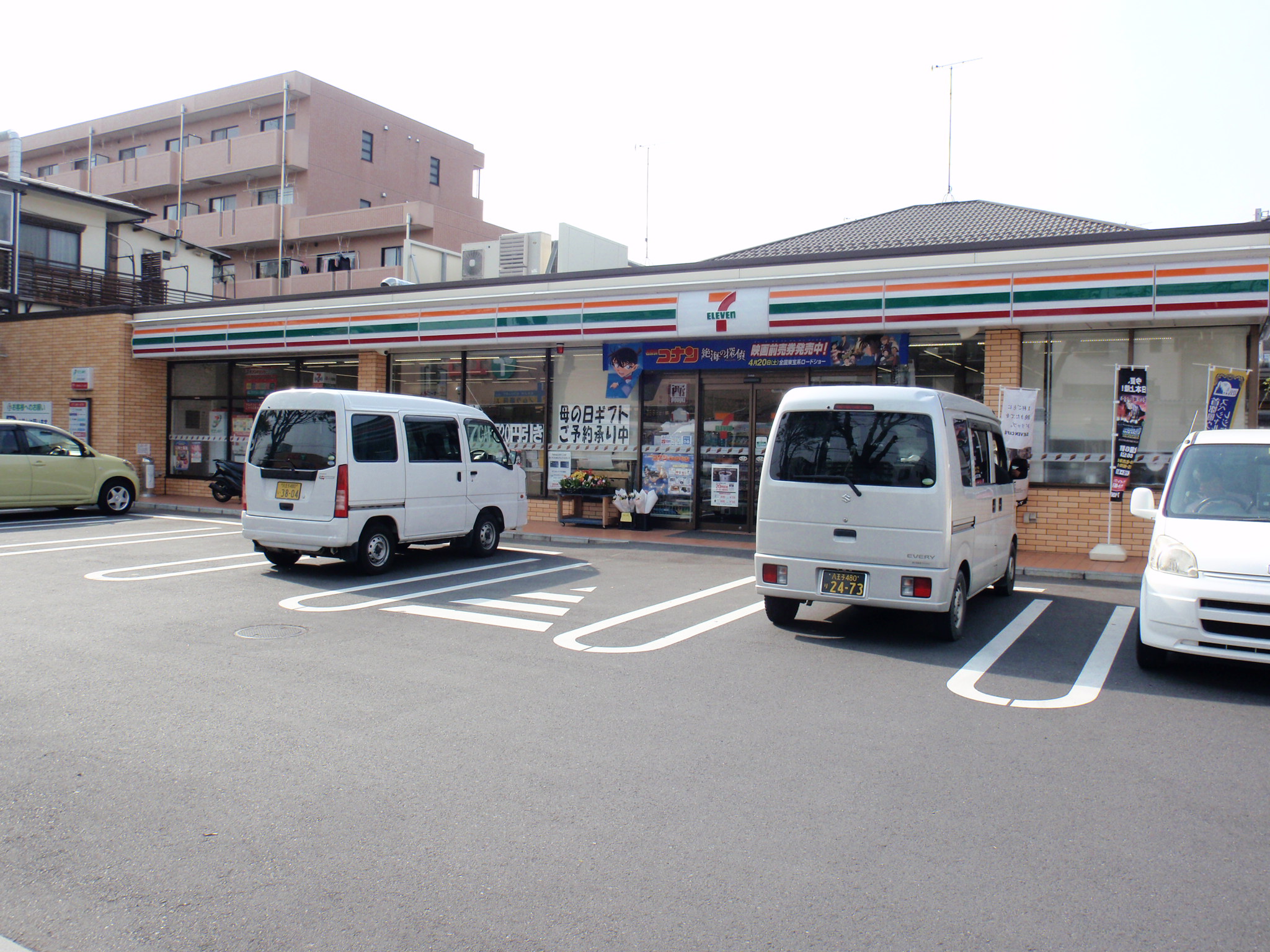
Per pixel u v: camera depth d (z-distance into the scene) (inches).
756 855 138.3
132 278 1027.3
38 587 352.5
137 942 114.0
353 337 671.1
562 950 112.7
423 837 143.3
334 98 1556.3
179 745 181.5
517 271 792.3
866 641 287.4
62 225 967.0
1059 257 465.1
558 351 632.4
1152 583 243.9
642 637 285.0
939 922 120.0
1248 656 227.8
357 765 172.6
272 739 185.5
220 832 143.9
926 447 278.4
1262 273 426.6
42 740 182.9
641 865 135.0
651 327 563.8
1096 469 490.6
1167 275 441.7
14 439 583.2
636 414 608.4
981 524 319.3
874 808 156.4
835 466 286.8
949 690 231.0
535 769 172.1
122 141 1715.1
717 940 115.2
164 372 806.5
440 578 390.3
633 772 171.3
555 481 636.1
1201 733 199.2
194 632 280.4
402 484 405.7
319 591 353.1
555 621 306.7
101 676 229.6
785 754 181.9
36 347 821.2
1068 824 150.9
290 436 387.5
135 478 649.0
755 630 300.2
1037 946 114.4
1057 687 236.1
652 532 576.1
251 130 1584.6
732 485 577.3
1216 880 132.3
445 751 180.5
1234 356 466.3
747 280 538.0
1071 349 494.9
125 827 145.3
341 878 130.3
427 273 848.9
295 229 1475.1
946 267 488.7
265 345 708.0
